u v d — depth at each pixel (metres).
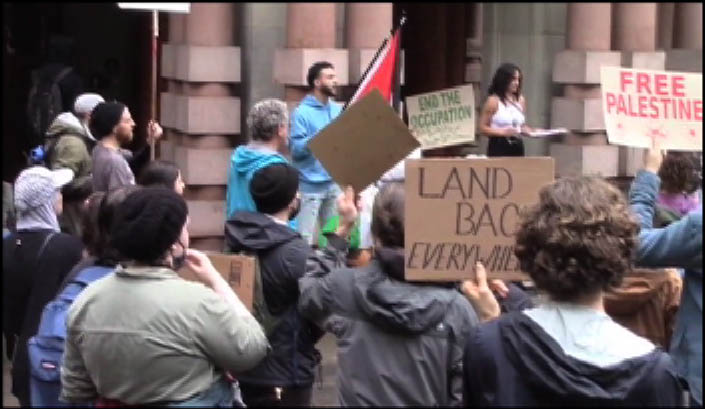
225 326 3.73
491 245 3.93
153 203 3.79
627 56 12.29
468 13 13.96
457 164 3.93
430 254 3.95
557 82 12.27
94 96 8.12
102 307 3.75
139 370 3.68
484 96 12.86
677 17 14.17
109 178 7.22
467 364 3.08
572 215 3.06
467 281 3.95
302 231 9.27
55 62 10.52
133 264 3.82
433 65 13.88
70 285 4.49
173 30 11.30
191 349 3.70
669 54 13.44
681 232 3.92
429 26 13.84
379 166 4.70
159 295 3.72
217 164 10.81
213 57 10.78
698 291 4.11
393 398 3.90
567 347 2.97
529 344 2.96
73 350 3.87
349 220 4.61
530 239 3.13
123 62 15.84
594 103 12.01
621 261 3.05
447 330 3.89
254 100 11.08
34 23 16.05
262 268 4.93
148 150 8.04
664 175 6.18
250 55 11.05
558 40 12.66
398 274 3.97
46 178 5.61
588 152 11.96
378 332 3.94
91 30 16.31
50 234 5.51
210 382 3.76
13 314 5.55
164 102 11.34
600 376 2.89
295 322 4.98
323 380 7.36
